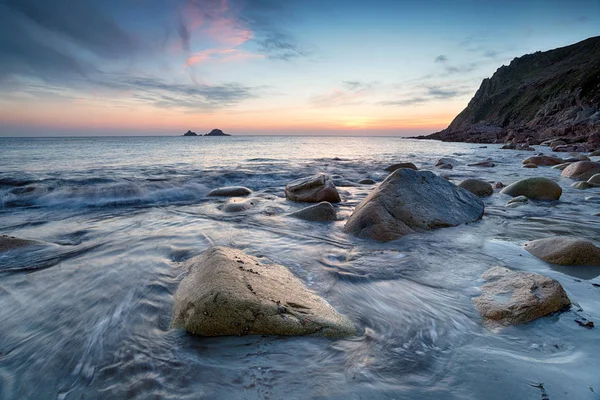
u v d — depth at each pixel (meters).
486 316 3.17
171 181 12.37
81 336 3.00
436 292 3.80
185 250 5.41
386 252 5.16
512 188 9.99
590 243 4.49
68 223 7.46
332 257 5.03
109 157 24.91
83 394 2.31
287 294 3.37
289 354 2.67
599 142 33.28
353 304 3.59
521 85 96.88
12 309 3.51
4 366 2.62
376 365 2.53
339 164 21.62
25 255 5.14
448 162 21.17
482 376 2.37
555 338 2.80
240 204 8.82
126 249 5.48
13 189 10.40
